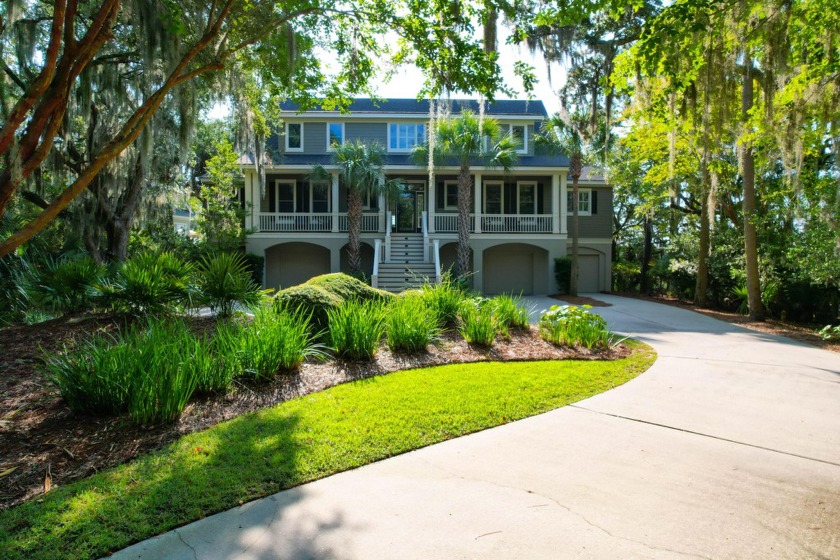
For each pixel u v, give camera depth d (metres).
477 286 20.70
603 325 8.16
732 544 2.63
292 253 21.95
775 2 6.44
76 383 4.46
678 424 4.50
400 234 20.58
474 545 2.62
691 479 3.40
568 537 2.69
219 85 9.80
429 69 7.46
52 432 4.12
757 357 7.64
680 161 15.09
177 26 6.13
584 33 8.71
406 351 7.00
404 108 23.05
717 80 7.43
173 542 2.65
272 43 7.84
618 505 3.04
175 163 15.40
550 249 21.23
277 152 21.11
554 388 5.56
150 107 5.41
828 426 4.45
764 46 7.53
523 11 7.25
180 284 7.86
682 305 17.23
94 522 2.82
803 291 13.33
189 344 5.22
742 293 15.00
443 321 8.41
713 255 16.70
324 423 4.35
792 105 8.27
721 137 7.92
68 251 12.90
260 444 3.89
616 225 32.50
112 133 12.47
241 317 7.85
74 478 3.40
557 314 8.22
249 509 2.98
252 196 20.34
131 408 4.25
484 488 3.25
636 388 5.71
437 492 3.20
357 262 19.03
